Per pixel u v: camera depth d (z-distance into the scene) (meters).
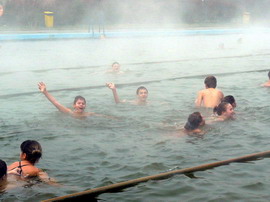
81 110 7.17
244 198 4.02
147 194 4.14
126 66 14.13
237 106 7.75
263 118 6.89
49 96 7.25
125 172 4.68
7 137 5.96
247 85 10.09
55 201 3.97
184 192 4.18
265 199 4.00
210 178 4.49
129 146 5.54
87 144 5.64
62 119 6.93
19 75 12.27
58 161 5.01
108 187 4.27
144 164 4.89
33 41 23.88
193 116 6.16
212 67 13.84
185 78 11.35
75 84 10.67
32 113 7.38
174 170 4.69
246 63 14.94
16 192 4.14
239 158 5.03
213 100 7.72
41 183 4.36
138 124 6.64
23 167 4.55
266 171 4.66
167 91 9.45
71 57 16.84
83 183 4.39
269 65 14.37
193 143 5.65
